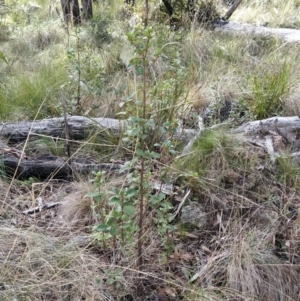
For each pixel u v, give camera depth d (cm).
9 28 677
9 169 318
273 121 355
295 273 249
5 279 224
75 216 279
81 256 239
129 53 512
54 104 407
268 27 706
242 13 776
